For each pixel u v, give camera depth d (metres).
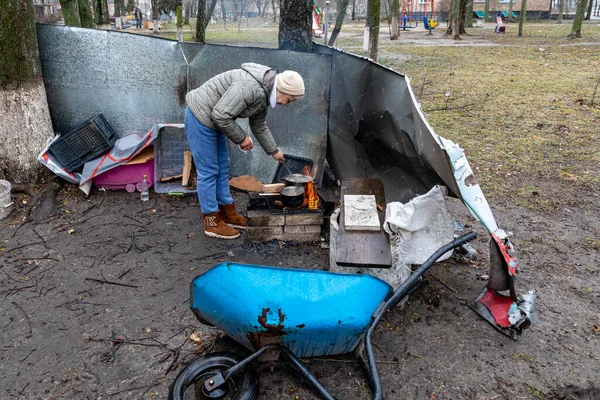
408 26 34.16
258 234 3.88
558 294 3.26
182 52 4.82
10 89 4.44
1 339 2.79
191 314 3.02
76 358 2.65
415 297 3.17
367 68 4.04
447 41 22.42
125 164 4.71
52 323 2.93
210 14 13.48
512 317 2.79
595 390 2.46
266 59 4.72
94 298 3.18
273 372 2.54
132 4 31.03
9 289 3.27
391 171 3.95
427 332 2.86
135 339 2.80
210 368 2.41
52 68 4.82
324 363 2.61
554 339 2.82
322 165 5.00
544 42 21.22
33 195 4.55
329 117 4.97
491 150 6.31
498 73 12.56
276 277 2.21
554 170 5.59
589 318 3.01
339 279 2.26
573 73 12.35
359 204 3.23
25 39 4.43
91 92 4.92
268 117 4.93
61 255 3.71
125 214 4.44
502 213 4.52
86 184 4.69
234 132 3.46
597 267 3.60
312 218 3.85
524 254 3.79
